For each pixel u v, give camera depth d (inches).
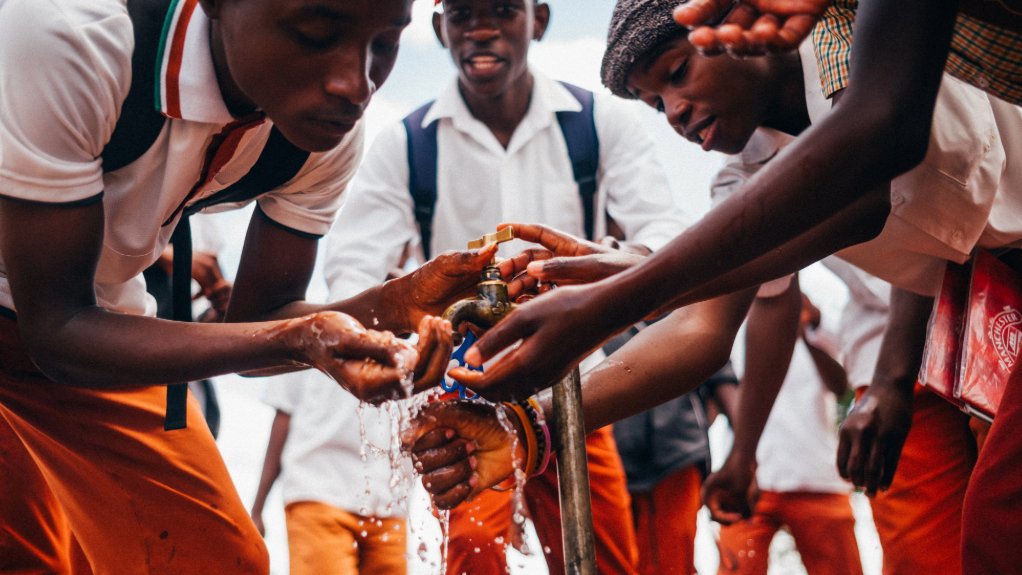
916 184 80.4
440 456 68.4
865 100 50.7
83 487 82.3
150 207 76.5
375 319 80.6
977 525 61.7
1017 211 84.0
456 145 127.6
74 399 80.4
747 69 85.6
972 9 61.7
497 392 55.2
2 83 67.3
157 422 82.0
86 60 67.9
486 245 73.7
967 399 80.7
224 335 66.3
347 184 90.0
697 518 137.0
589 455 118.1
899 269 90.0
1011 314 83.4
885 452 99.3
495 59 121.5
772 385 115.7
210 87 71.8
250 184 83.3
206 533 81.8
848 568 165.9
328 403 137.7
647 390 83.8
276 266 89.9
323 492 134.7
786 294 114.6
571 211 127.1
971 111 79.7
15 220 68.1
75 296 70.4
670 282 52.3
